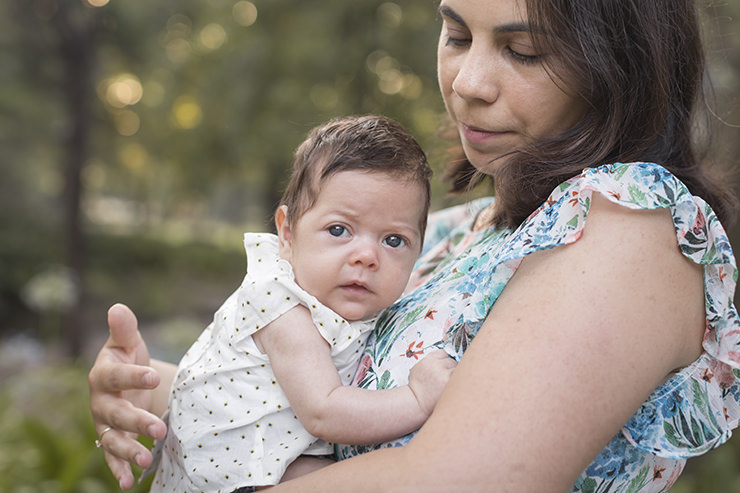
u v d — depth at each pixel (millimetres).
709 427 1202
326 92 9484
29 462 4133
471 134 1355
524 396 1029
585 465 1047
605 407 1038
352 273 1351
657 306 1085
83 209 12836
